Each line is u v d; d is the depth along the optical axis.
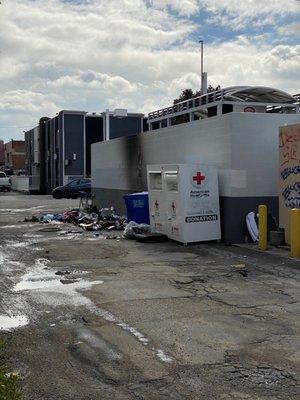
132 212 15.98
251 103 17.94
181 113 20.12
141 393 4.65
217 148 14.09
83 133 49.03
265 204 13.74
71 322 6.74
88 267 10.45
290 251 12.16
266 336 6.17
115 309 7.34
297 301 7.79
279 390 4.70
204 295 8.16
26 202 33.97
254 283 9.01
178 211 13.46
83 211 23.14
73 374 5.07
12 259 11.39
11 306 7.50
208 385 4.81
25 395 4.60
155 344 5.90
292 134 12.48
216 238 13.68
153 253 12.16
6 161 109.56
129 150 21.11
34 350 5.71
